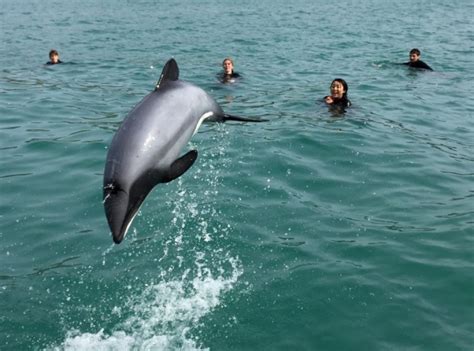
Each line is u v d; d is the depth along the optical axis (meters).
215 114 2.91
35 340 2.95
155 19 19.12
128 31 15.85
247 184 4.72
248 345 2.89
